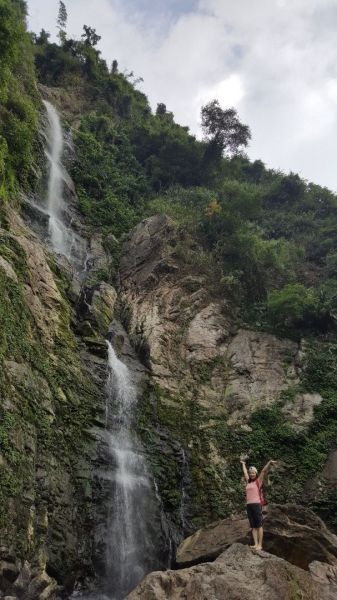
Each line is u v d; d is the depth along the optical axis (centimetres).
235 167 4397
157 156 4278
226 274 2747
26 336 1502
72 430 1546
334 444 1948
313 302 2442
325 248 3366
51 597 1198
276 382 2186
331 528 1739
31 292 1691
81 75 5144
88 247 2870
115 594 1395
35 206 2680
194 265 2741
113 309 2417
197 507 1800
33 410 1366
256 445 1973
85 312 2097
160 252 2767
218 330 2433
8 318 1425
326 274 3050
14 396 1296
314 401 2089
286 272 2941
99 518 1468
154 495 1691
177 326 2395
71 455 1489
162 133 4388
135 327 2369
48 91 4538
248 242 2847
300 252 3272
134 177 3934
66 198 3152
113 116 4878
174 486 1781
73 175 3453
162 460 1812
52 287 1875
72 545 1334
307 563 1265
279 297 2469
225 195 3344
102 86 5175
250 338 2416
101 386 1811
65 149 3578
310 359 2245
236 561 1008
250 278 2775
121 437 1762
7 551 1087
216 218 3042
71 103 4669
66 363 1683
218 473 1898
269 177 4666
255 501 1116
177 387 2120
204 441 1977
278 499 1822
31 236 2080
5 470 1156
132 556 1496
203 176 4138
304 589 962
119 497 1567
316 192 4109
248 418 2062
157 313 2408
